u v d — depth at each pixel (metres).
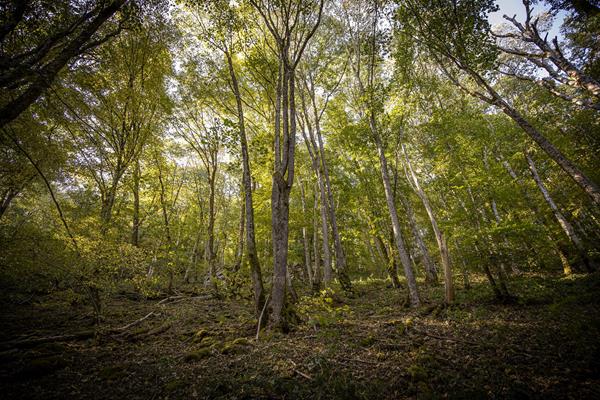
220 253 27.23
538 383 3.80
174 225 16.59
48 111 9.76
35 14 6.56
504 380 3.91
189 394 3.93
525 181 16.97
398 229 10.95
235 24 9.71
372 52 12.27
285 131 8.26
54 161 11.21
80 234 7.59
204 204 22.44
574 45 12.56
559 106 14.26
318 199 20.80
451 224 11.33
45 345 5.71
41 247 7.62
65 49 6.28
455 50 10.02
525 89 16.19
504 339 5.57
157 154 15.79
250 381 4.18
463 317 7.72
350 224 20.34
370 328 7.16
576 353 4.49
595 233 17.08
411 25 10.86
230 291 12.78
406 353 5.23
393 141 12.52
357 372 4.48
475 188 12.66
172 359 5.37
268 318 7.34
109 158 12.48
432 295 12.28
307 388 3.95
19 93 8.34
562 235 15.90
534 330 5.88
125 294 13.47
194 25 12.18
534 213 16.30
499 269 9.50
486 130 14.34
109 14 6.85
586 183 7.91
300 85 17.19
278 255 7.61
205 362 5.13
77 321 8.38
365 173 18.16
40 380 4.37
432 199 18.44
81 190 14.51
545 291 9.57
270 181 14.02
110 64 11.27
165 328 7.79
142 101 12.86
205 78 13.75
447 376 4.15
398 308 10.33
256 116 15.75
